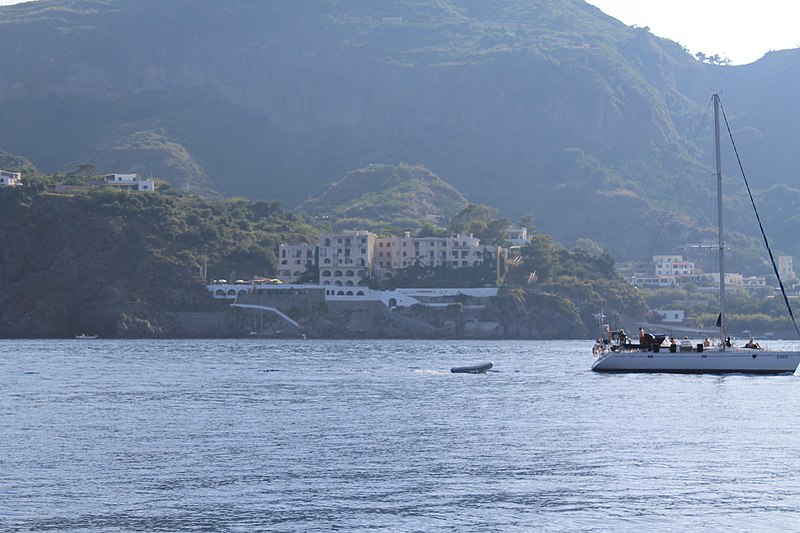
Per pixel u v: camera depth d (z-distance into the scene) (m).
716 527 83.00
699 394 168.25
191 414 142.25
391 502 89.94
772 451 112.25
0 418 137.50
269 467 103.44
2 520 84.25
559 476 99.69
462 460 107.25
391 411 146.12
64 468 102.62
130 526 82.88
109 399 161.00
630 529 82.38
